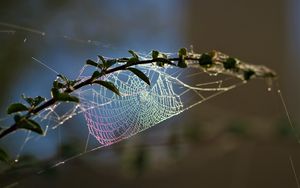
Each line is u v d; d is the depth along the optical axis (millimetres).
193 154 1732
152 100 842
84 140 1153
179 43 2127
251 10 2170
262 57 2166
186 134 1349
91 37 1817
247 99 1921
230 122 1479
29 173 1002
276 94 1966
